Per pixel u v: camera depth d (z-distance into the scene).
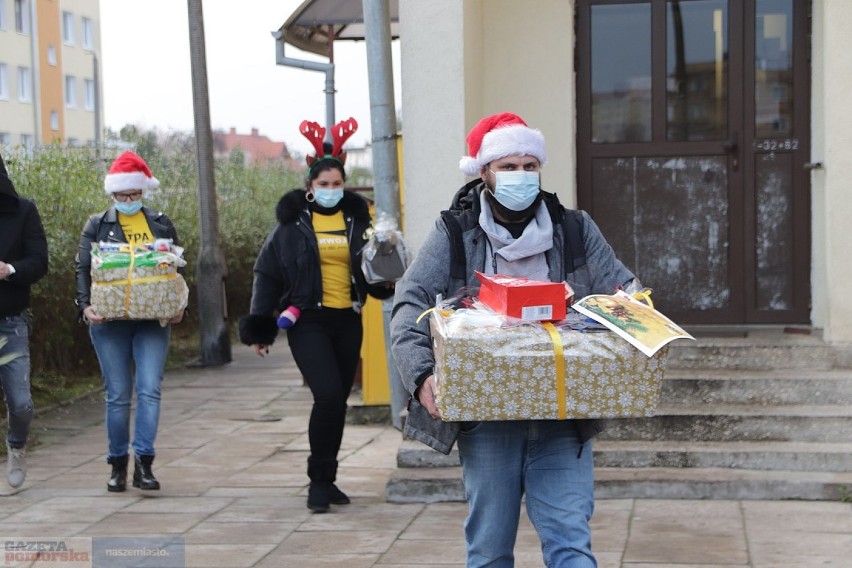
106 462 8.05
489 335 3.64
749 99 8.41
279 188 23.73
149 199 16.16
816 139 8.24
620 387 3.66
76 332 12.95
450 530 6.30
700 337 8.16
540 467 3.92
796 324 8.38
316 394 6.74
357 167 27.03
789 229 8.39
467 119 7.61
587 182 8.60
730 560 5.55
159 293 7.16
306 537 6.24
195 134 14.83
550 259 4.11
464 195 4.24
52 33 54.56
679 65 8.50
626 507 6.53
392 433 9.34
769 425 7.07
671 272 8.53
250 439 9.47
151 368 7.48
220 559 5.84
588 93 8.59
